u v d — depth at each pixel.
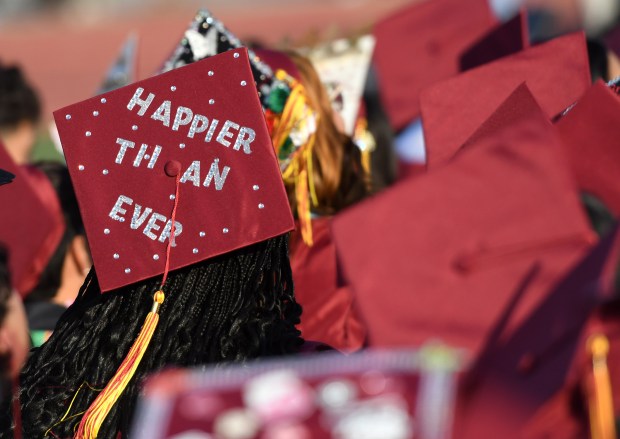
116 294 6.21
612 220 4.96
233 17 46.94
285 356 5.93
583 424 4.09
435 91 6.84
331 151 8.78
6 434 6.20
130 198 6.09
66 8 50.16
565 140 5.30
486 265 4.37
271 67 9.06
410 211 4.48
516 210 4.39
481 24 12.62
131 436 5.93
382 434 3.86
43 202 8.61
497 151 4.46
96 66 40.66
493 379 4.16
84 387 6.17
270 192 6.00
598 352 4.02
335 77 11.77
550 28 27.84
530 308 4.27
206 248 6.03
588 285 4.05
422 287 4.42
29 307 8.51
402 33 12.75
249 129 6.02
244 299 6.06
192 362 5.95
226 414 3.97
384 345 4.42
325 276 8.21
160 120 6.07
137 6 50.00
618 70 10.30
